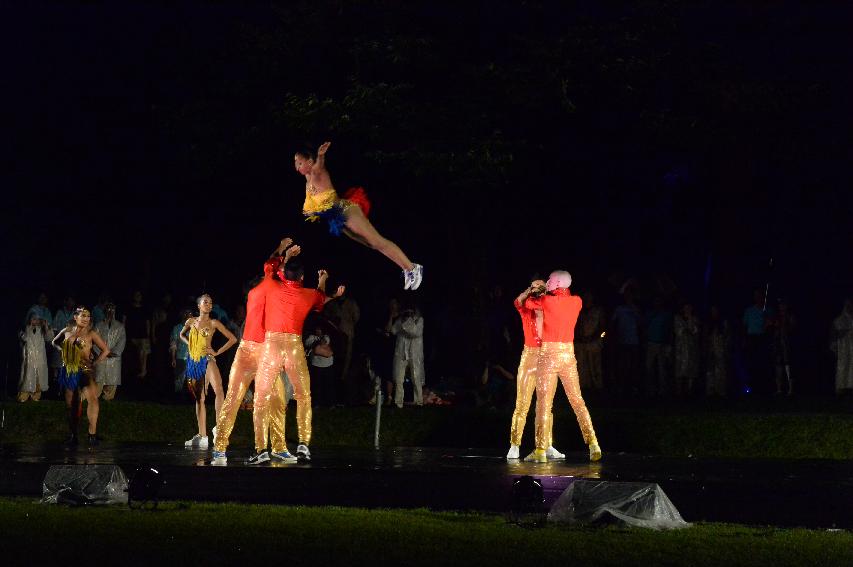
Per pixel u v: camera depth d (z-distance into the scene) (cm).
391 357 3400
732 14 3600
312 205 1833
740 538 1602
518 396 2142
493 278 3403
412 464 1994
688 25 3400
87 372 2572
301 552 1477
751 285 3797
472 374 3212
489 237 3353
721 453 2586
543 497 1759
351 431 2759
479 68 3067
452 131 3098
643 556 1466
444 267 3656
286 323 2058
